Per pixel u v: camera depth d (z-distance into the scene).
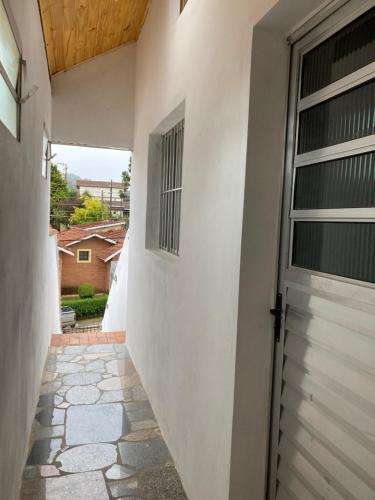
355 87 1.20
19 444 2.07
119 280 6.58
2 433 1.55
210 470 1.83
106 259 16.44
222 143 1.78
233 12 1.69
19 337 2.00
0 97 1.42
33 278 2.69
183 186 2.39
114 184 30.70
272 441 1.61
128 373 3.83
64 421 2.90
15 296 1.83
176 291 2.51
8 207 1.57
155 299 3.14
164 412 2.74
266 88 1.52
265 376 1.60
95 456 2.48
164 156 3.55
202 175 2.05
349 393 1.18
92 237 17.16
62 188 20.81
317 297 1.34
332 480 1.24
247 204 1.54
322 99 1.34
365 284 1.14
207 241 1.95
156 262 3.13
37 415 2.97
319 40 1.36
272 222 1.57
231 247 1.65
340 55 1.27
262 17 1.43
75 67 4.36
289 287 1.51
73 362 4.10
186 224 2.32
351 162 1.22
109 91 4.46
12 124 1.73
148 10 3.64
